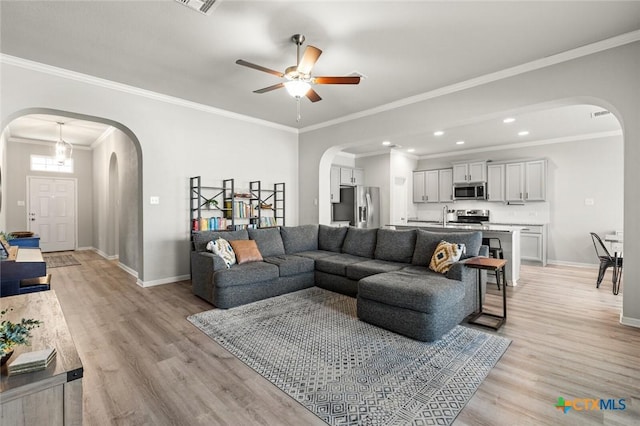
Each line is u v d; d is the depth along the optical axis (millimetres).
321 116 5281
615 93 2840
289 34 2795
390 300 2703
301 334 2684
